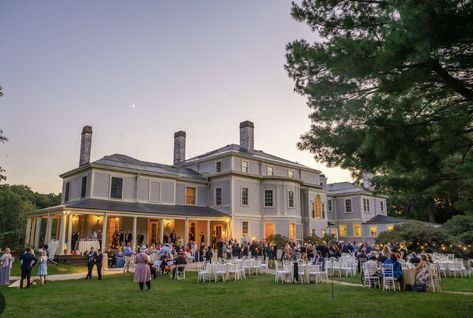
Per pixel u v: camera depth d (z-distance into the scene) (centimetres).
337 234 4556
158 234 3095
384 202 4975
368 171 863
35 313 919
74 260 2225
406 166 768
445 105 852
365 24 769
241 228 3228
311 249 2270
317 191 4041
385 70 683
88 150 3027
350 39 725
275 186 3469
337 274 1861
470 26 586
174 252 2153
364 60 695
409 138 722
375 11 770
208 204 3444
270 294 1205
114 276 1783
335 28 815
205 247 2983
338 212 4675
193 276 1803
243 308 966
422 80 696
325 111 838
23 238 3700
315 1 813
